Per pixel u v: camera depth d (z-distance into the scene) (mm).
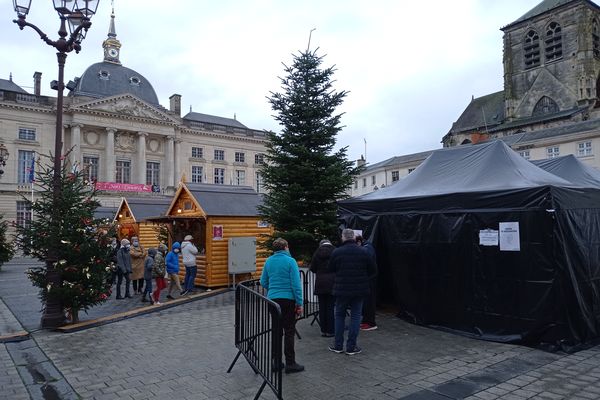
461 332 7570
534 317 6656
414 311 8430
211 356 6531
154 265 11484
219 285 14164
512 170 8367
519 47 58625
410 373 5590
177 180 59344
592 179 10078
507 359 6090
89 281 8805
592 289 7086
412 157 55781
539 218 6738
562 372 5516
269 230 15250
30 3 8680
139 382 5496
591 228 7387
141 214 20094
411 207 8641
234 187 17750
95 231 9133
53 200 8805
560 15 54500
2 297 13211
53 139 50438
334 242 11578
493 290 7203
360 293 6391
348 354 6430
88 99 52125
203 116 71562
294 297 5844
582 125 39469
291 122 11961
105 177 53250
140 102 55781
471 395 4832
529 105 57281
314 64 11984
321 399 4805
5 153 20516
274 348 4656
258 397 4824
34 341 7633
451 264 7840
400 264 8711
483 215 7410
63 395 5145
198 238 15180
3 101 47656
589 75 51531
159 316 9617
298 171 11336
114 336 7871
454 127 68562
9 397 5152
